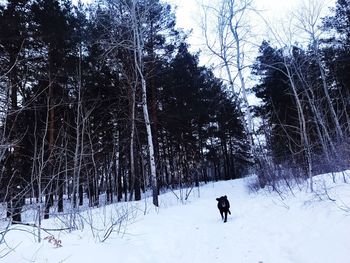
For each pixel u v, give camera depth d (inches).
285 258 237.9
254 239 303.1
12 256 245.0
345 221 256.7
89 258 244.8
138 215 478.0
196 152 1200.8
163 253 288.8
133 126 750.5
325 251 225.8
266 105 1089.4
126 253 270.2
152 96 866.8
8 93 268.4
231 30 737.6
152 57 738.2
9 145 250.7
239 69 729.6
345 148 476.1
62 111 718.5
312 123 874.1
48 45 652.1
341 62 951.6
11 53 572.7
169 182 1230.9
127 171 1101.7
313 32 844.6
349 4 968.3
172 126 1013.8
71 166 502.0
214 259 267.4
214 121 1312.7
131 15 651.5
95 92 804.0
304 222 298.8
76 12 770.2
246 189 846.5
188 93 1008.9
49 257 243.6
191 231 373.7
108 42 684.1
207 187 1056.8
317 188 404.8
